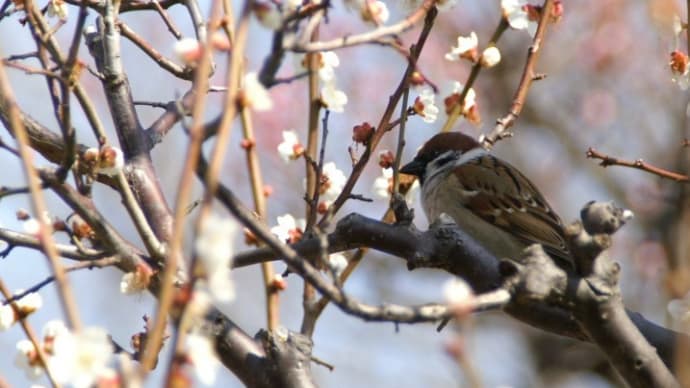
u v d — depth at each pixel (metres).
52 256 4.73
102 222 6.86
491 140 9.19
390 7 13.99
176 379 4.50
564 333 7.34
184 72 9.09
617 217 6.32
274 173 19.77
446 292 5.05
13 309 6.59
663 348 7.32
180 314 4.67
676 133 20.25
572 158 22.47
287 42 5.29
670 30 8.53
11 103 5.23
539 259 6.29
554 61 22.31
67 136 6.40
